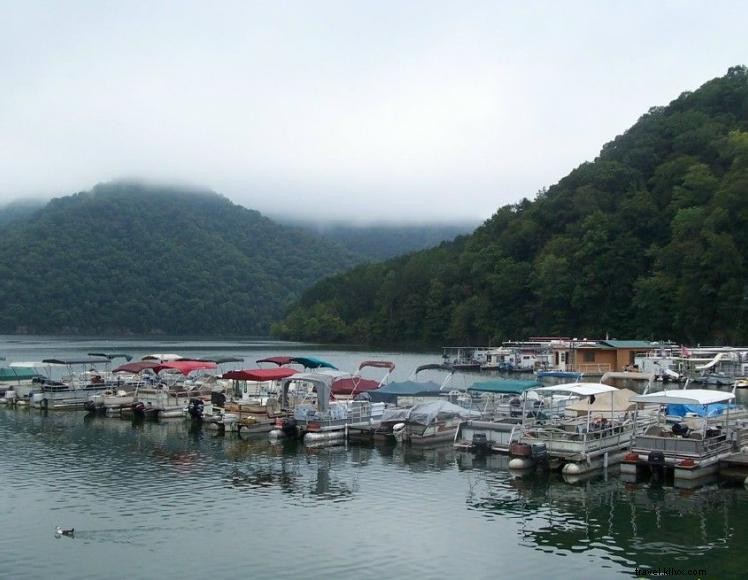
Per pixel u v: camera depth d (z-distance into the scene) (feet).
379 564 83.35
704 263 372.99
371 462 137.28
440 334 599.16
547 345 368.68
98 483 120.57
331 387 176.35
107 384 223.71
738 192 386.93
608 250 453.17
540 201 588.50
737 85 582.76
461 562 83.82
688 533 92.94
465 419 158.71
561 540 90.94
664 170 489.26
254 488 117.19
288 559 84.99
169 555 86.43
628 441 131.44
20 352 512.22
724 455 118.01
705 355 304.91
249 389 195.83
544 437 128.16
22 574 80.79
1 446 154.30
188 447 153.17
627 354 341.21
